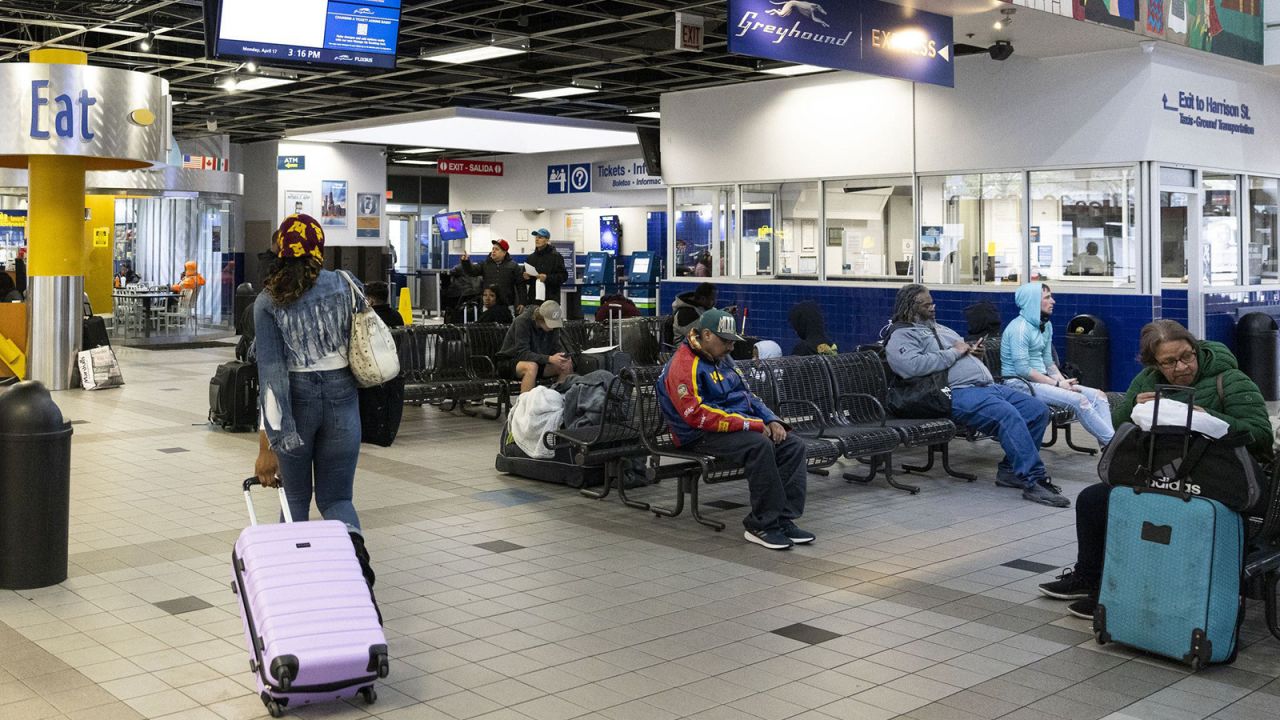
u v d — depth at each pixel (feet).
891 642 16.29
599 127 65.41
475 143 70.33
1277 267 51.03
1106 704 13.96
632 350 40.60
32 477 18.40
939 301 48.42
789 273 54.29
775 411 26.21
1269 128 49.24
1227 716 13.57
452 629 16.79
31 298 45.80
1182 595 15.08
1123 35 39.45
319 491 16.43
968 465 30.66
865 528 23.35
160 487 26.94
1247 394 16.58
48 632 16.42
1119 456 15.93
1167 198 43.55
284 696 13.19
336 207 89.45
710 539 22.40
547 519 23.99
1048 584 18.51
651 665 15.30
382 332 16.08
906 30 34.19
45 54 41.98
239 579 14.26
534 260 50.98
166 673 14.84
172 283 76.28
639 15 46.85
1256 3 46.34
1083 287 44.06
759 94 54.13
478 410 40.04
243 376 35.35
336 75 61.26
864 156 50.39
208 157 87.56
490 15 49.67
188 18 50.21
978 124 46.57
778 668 15.20
